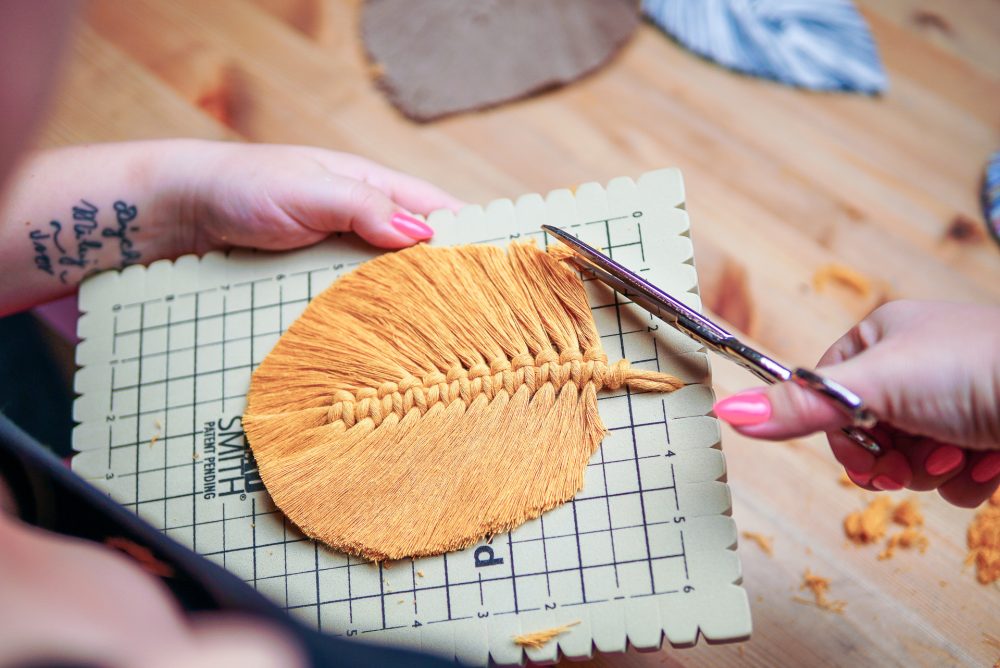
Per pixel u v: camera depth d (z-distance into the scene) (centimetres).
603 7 99
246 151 73
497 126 97
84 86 100
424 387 62
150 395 68
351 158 81
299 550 61
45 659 24
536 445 59
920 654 76
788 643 77
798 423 54
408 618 58
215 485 64
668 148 95
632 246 64
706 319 58
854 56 97
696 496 57
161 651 27
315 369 64
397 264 66
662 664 77
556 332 61
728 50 98
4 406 87
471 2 99
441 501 59
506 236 67
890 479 66
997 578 77
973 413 54
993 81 95
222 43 102
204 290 70
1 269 75
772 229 92
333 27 102
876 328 63
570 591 57
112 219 75
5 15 24
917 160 93
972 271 89
